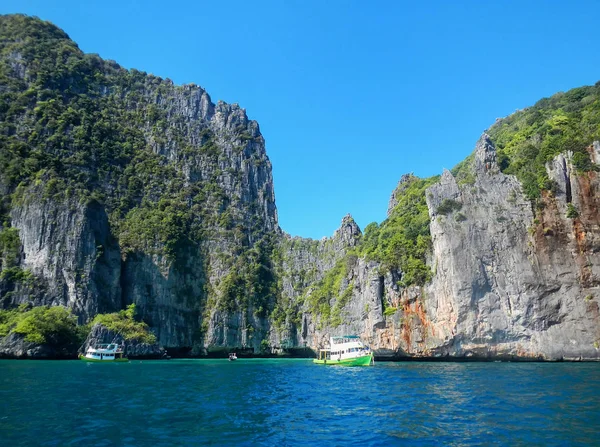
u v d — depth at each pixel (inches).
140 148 6638.8
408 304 3880.4
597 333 3225.9
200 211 6451.8
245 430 1160.8
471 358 3555.6
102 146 6082.7
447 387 1899.6
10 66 6161.4
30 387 1845.5
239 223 6609.3
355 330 4453.7
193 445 1008.9
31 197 4694.9
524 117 4965.6
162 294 5255.9
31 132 5467.5
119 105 7047.2
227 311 5447.8
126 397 1649.9
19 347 3732.8
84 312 4318.4
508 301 3440.0
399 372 2696.9
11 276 4296.3
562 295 3336.6
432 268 3850.9
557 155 3577.8
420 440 1050.7
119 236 5418.3
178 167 6791.3
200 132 7342.5
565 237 3415.4
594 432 1080.2
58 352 3909.9
